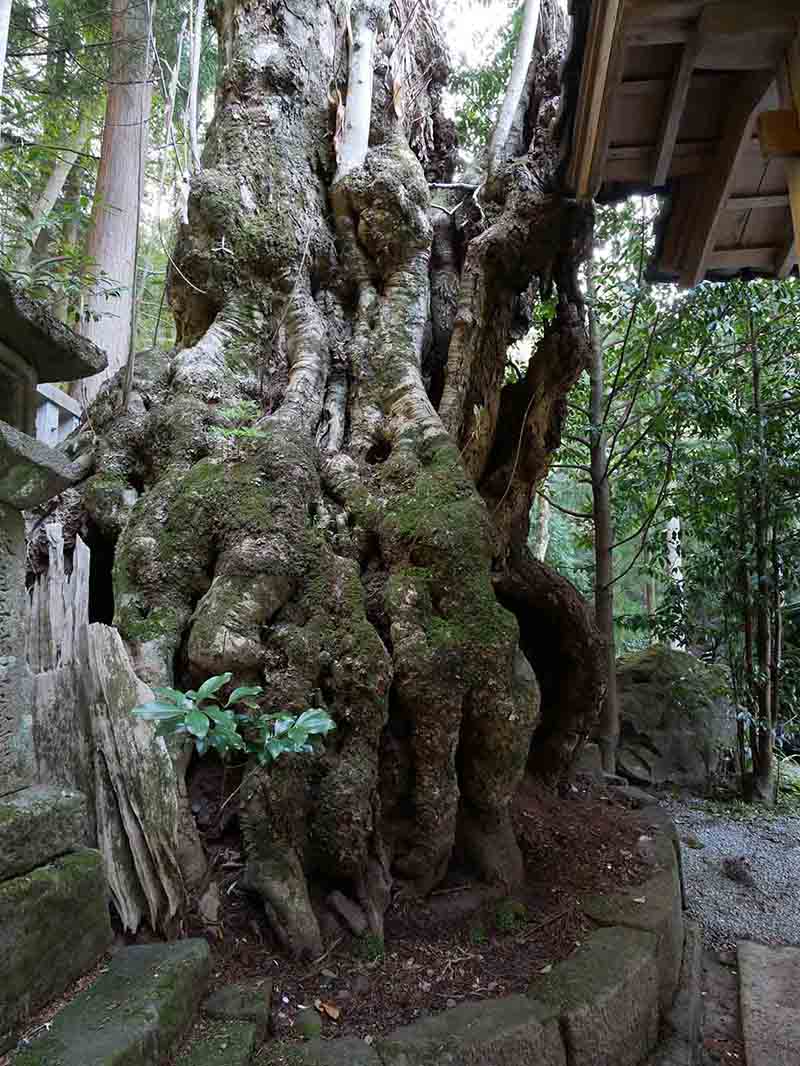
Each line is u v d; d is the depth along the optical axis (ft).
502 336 16.34
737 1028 10.25
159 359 13.38
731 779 23.53
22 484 6.64
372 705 8.78
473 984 7.90
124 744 7.80
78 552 8.78
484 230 15.66
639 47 10.09
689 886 15.21
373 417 12.62
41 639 8.48
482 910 9.26
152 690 7.53
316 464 11.23
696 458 22.58
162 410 11.82
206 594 9.28
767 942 12.81
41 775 7.46
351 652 8.97
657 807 14.75
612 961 8.33
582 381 23.82
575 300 17.04
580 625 14.76
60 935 6.37
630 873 10.96
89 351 7.43
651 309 21.21
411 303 14.01
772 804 21.45
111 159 22.80
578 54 11.75
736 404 21.97
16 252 19.31
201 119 27.04
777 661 22.06
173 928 7.55
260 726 7.27
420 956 8.30
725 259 14.19
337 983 7.59
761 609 21.99
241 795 8.38
